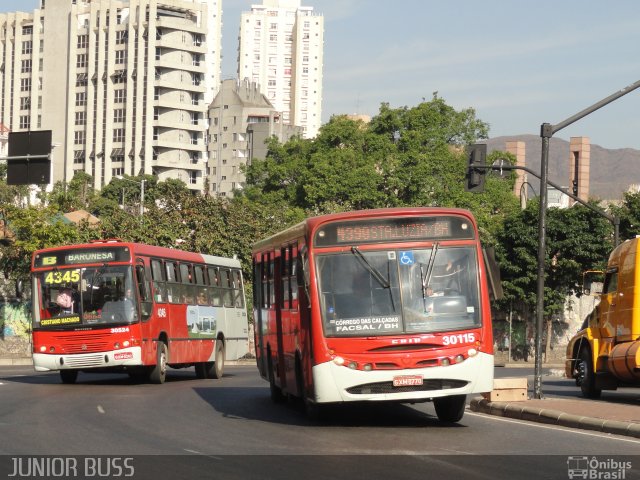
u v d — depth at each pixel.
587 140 105.50
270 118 181.50
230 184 182.00
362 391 16.16
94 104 161.50
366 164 86.62
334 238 16.56
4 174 108.06
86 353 27.89
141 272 28.52
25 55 169.88
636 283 22.88
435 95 93.69
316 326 16.27
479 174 30.23
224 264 35.78
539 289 21.56
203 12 157.75
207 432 15.79
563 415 17.09
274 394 21.67
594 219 59.16
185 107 156.25
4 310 53.16
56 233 51.69
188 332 31.66
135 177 139.75
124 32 158.50
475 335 16.27
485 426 16.89
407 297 16.30
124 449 13.53
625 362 22.56
